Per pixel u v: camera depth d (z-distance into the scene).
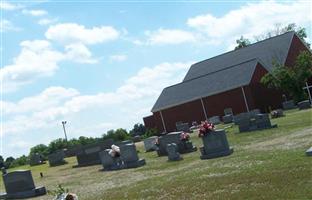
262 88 67.38
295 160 19.14
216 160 26.05
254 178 17.44
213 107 70.12
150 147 43.84
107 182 27.16
